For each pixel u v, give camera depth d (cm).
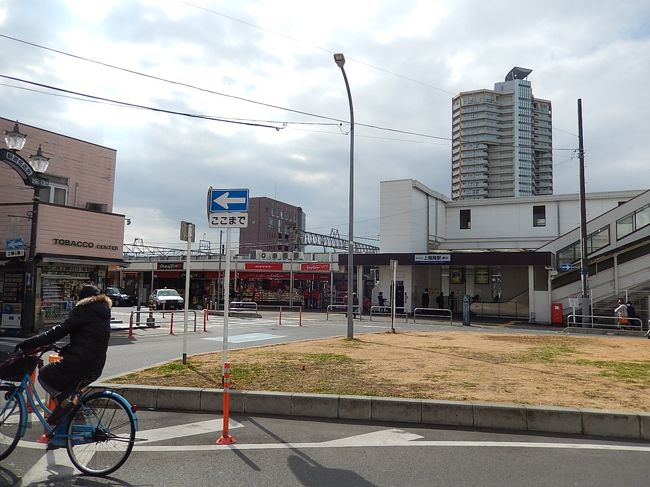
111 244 2039
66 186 2119
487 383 836
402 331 2053
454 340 1593
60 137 2092
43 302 1831
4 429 511
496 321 3061
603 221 2986
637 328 2253
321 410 701
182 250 5100
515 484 457
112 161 2333
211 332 1995
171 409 741
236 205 832
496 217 4134
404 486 451
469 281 3884
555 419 641
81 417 492
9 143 1588
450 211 4312
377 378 872
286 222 10050
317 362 1050
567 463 516
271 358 1108
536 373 943
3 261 1831
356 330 2128
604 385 833
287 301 4431
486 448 564
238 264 4475
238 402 724
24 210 1823
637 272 2769
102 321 512
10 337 1717
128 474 478
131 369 1052
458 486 451
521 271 3762
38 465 502
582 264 2572
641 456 543
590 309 2619
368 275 4366
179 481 460
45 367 495
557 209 3928
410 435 616
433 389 781
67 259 1856
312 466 502
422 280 3853
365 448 562
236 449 554
